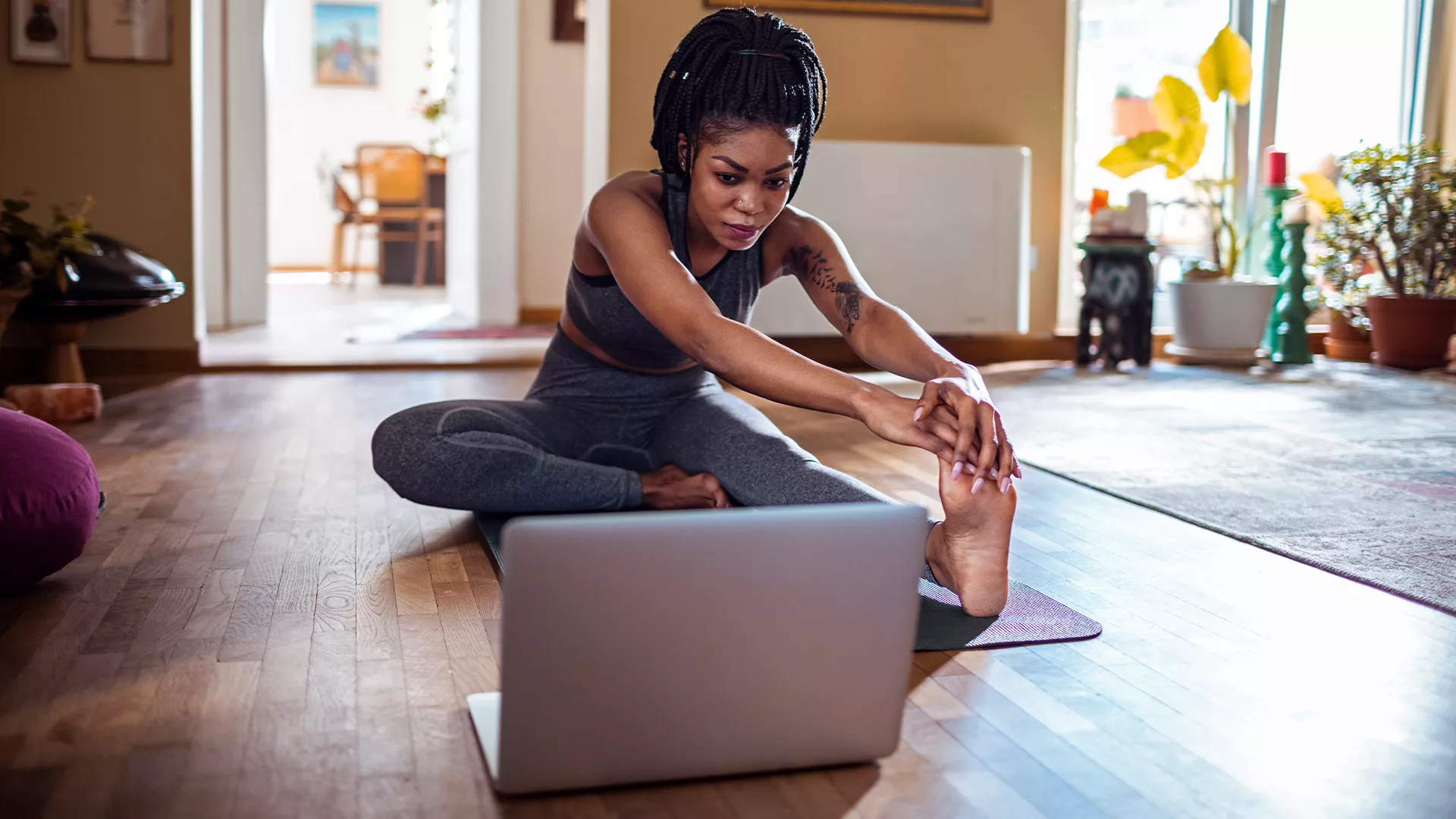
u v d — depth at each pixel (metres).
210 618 1.58
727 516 1.05
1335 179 5.34
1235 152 5.23
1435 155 4.74
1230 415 3.44
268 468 2.59
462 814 1.06
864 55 4.60
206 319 5.51
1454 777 1.16
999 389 4.00
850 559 1.09
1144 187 5.30
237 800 1.08
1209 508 2.27
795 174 1.65
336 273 8.85
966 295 4.63
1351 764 1.18
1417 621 1.63
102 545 1.94
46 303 3.39
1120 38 5.18
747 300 1.84
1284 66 5.23
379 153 9.09
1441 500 2.35
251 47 5.57
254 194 5.64
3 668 1.39
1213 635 1.56
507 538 1.00
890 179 4.52
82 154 4.04
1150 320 4.57
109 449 2.79
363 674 1.39
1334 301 5.09
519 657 1.03
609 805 1.07
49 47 3.98
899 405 1.42
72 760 1.15
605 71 4.47
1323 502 2.33
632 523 1.03
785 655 1.09
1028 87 4.74
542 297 6.25
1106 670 1.43
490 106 5.97
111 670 1.39
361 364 4.27
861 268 4.53
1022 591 1.72
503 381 4.03
